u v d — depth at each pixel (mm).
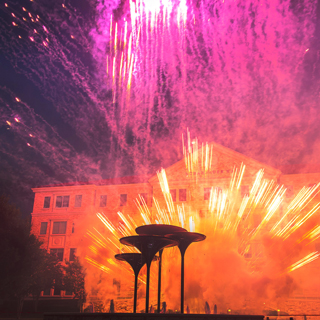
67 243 51375
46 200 54812
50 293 46250
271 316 23719
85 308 31672
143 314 10773
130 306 32750
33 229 53656
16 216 28984
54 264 37594
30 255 27734
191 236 14312
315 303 34062
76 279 36656
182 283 14000
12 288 26094
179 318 10711
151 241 13438
